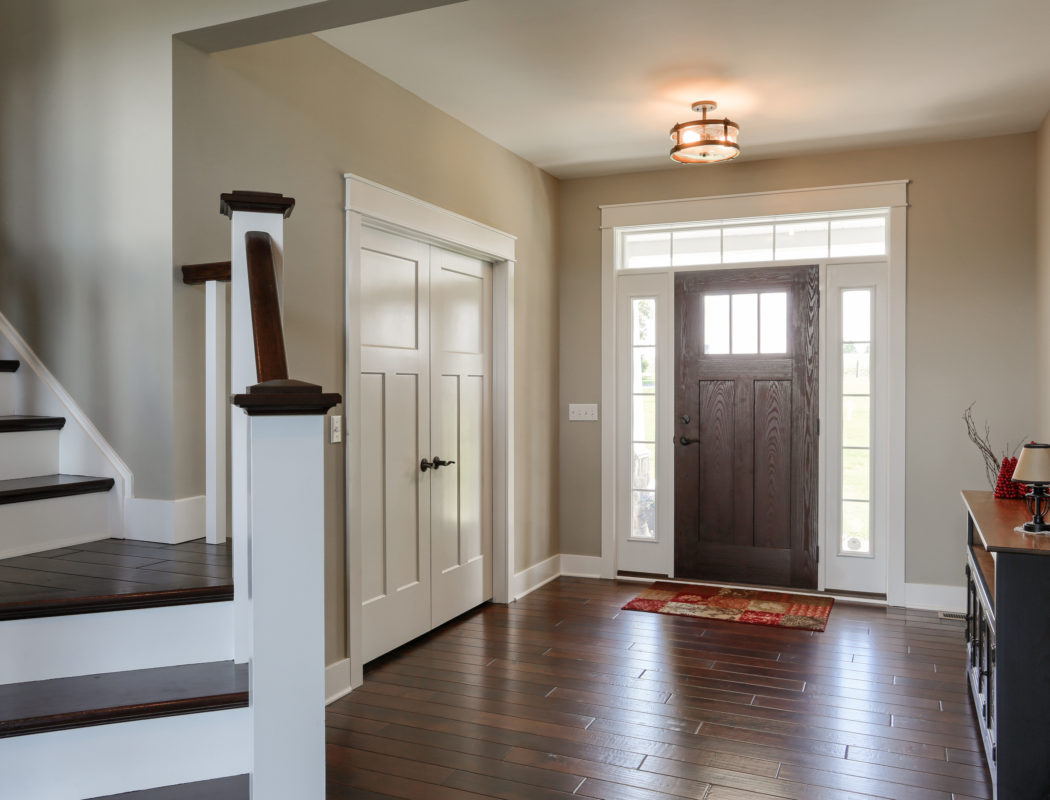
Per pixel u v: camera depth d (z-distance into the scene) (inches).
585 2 116.9
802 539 200.5
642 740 116.0
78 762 71.4
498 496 191.2
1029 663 93.7
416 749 113.0
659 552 214.5
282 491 63.7
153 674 79.5
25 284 110.9
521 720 123.0
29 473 104.1
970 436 183.5
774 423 202.7
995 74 144.9
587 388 218.8
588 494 219.1
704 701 130.3
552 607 187.3
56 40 109.4
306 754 64.9
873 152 190.5
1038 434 175.8
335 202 133.6
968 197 183.0
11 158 112.1
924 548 187.2
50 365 109.1
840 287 196.4
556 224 219.0
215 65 109.1
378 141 144.4
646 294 214.4
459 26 125.3
